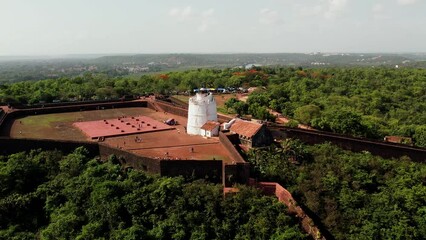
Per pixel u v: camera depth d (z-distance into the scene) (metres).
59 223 49.16
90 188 54.38
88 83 154.75
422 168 70.56
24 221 53.47
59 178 57.78
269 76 194.00
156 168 56.97
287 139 71.44
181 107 99.38
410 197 58.59
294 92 146.75
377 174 66.62
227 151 65.31
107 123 84.75
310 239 48.81
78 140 69.06
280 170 60.59
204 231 48.66
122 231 47.44
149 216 50.94
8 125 81.19
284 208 51.38
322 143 77.75
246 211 50.91
